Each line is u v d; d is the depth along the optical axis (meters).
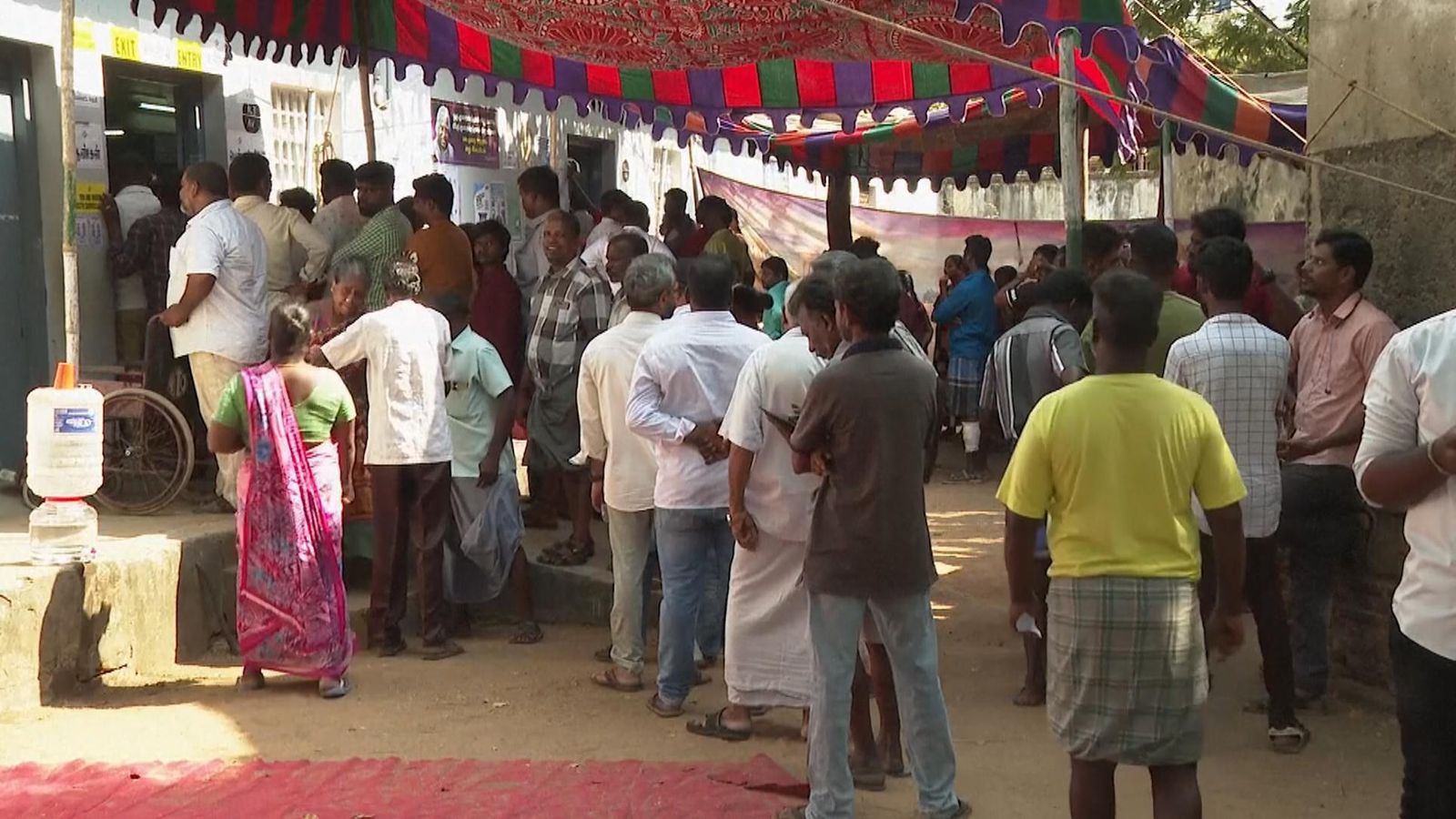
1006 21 6.11
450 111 12.14
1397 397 3.20
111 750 5.16
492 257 8.56
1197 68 9.98
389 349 6.39
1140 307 3.60
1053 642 3.65
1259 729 5.58
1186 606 3.54
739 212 17.22
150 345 7.42
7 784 4.68
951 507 11.52
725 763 5.10
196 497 7.66
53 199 8.05
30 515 6.39
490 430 6.87
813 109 11.03
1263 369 5.16
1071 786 3.73
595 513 8.77
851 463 4.27
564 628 7.36
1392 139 5.80
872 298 4.25
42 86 8.03
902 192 21.39
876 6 6.99
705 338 5.53
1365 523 5.87
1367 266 5.50
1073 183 6.58
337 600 5.96
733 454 4.88
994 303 13.02
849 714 4.41
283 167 10.08
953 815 4.51
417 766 4.98
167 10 7.89
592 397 6.11
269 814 4.45
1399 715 3.29
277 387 5.87
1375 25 5.86
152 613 6.31
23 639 5.58
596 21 7.12
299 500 5.88
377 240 7.72
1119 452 3.54
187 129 9.38
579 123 14.59
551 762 5.11
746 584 5.11
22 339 8.10
